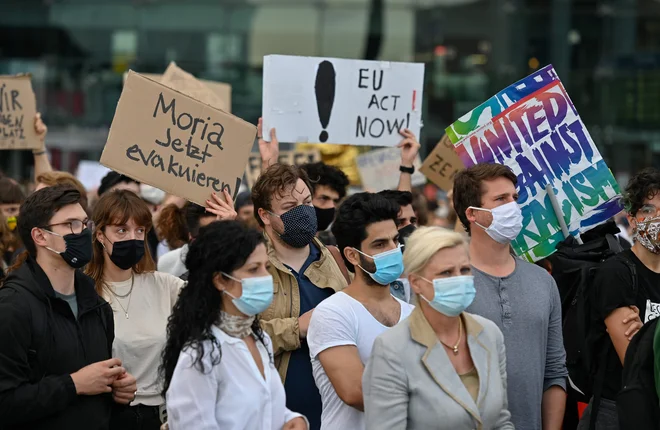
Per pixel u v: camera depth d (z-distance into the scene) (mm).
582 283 7168
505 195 6867
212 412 5492
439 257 5684
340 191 9359
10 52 32500
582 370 7270
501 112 8148
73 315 6289
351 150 14359
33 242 6328
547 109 8117
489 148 8133
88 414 6172
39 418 6023
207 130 8070
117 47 32500
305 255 7434
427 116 31484
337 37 32125
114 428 7211
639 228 6844
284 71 9297
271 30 32156
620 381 6934
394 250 6469
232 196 8125
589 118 31812
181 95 8008
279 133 9297
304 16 32031
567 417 8008
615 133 31625
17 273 6246
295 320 6957
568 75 31688
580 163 8070
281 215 7223
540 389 6711
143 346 7375
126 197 7340
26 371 6035
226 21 32125
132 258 7312
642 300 6871
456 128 8188
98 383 6121
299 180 7352
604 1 31422
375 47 32031
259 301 5648
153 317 7543
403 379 5594
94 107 32531
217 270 5625
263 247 5738
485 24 31641
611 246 7824
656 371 5820
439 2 31688
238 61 32188
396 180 13758
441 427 5547
